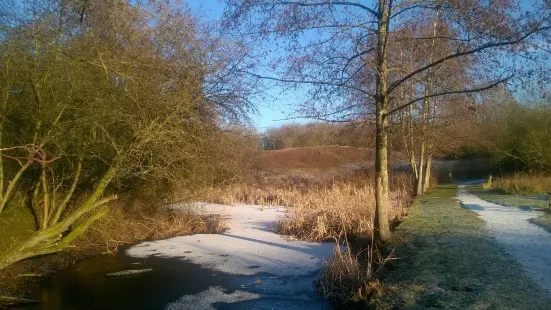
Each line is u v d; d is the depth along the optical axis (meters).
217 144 13.83
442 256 8.47
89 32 8.18
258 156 35.56
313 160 40.03
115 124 10.15
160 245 12.83
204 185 14.73
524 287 6.43
